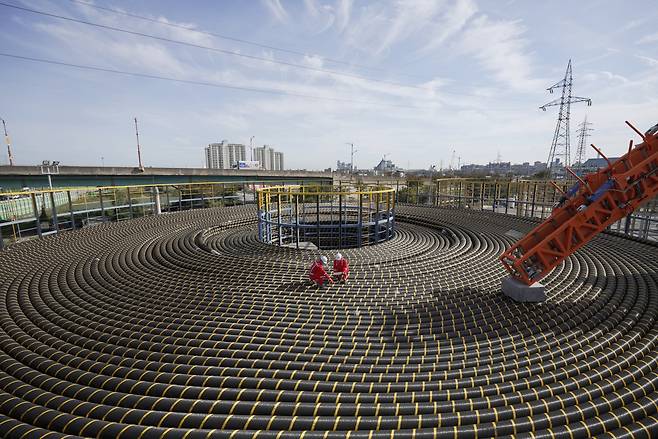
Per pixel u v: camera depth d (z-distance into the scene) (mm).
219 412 3988
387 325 6035
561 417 3783
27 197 21234
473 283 7918
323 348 5312
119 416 3877
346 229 15391
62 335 5754
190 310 6629
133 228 14688
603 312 6215
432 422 3746
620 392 4172
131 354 5184
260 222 12477
